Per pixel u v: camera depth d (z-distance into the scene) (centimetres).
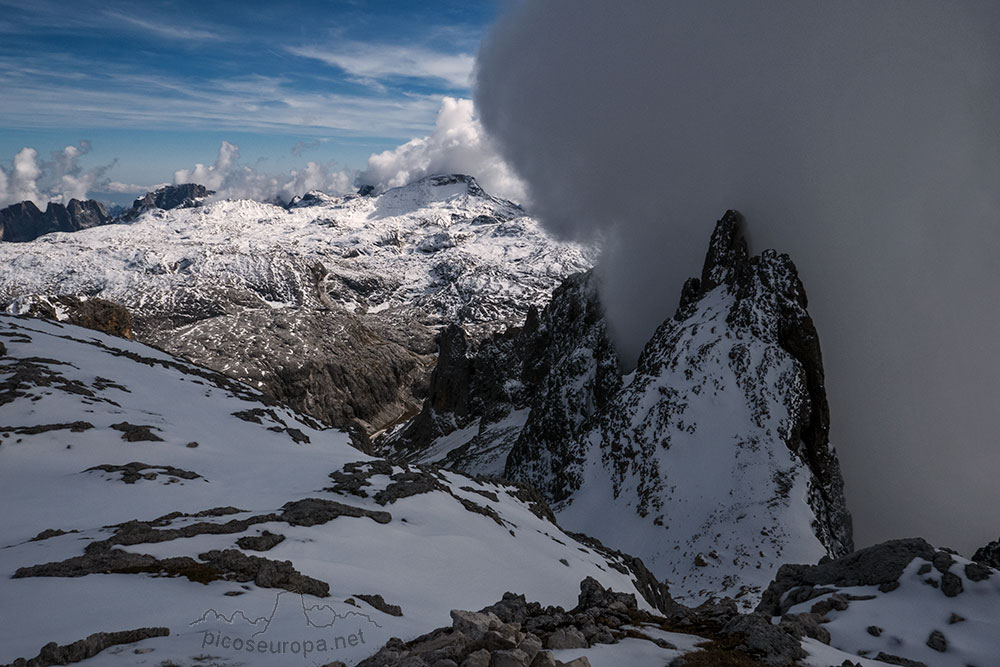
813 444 6756
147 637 988
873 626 1588
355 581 1628
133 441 3375
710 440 6756
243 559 1479
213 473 3091
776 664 1040
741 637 1145
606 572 3195
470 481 3838
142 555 1516
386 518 2350
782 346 7344
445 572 2016
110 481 2706
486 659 816
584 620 1190
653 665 980
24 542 1858
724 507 6091
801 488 6072
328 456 3738
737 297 7938
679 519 6188
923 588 1680
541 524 3741
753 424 6731
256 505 2514
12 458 2980
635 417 7431
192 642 970
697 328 7931
